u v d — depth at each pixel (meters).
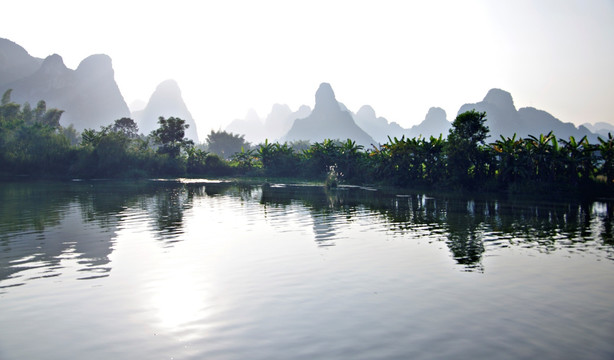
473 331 6.46
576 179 38.84
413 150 49.03
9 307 7.49
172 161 74.94
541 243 13.38
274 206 24.39
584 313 7.22
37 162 63.97
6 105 91.69
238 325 6.70
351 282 9.00
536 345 5.98
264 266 10.30
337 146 66.12
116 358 5.63
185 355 5.70
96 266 10.24
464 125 43.00
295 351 5.79
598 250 12.34
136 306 7.55
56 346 5.99
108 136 68.62
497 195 35.84
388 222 17.91
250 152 81.31
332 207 24.02
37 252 11.70
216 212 21.17
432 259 11.09
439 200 29.66
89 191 35.88
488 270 10.02
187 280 9.12
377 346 5.93
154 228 15.95
